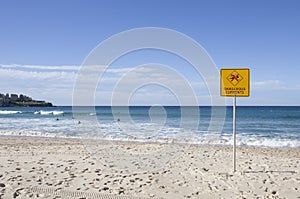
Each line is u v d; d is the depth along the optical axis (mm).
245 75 8250
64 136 20094
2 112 65562
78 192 6609
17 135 20938
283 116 49594
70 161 10375
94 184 7316
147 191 6777
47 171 8703
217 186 7258
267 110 77625
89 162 10242
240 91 8391
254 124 34094
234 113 8719
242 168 9320
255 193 6695
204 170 9031
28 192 6543
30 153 12172
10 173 8352
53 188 6891
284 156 12047
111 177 8102
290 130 26906
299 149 14688
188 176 8305
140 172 8828
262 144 16969
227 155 12086
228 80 8383
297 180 7855
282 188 7105
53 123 32750
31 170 8797
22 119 40719
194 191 6828
